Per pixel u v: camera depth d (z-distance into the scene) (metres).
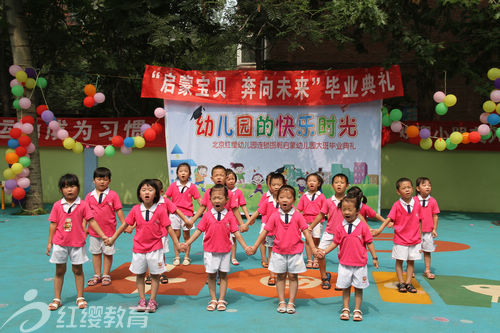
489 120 10.37
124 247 8.40
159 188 5.40
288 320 4.73
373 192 11.44
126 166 14.24
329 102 11.33
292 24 11.05
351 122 11.48
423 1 12.22
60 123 14.05
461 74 11.69
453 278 6.44
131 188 14.28
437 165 13.62
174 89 11.60
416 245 5.77
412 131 10.89
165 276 6.29
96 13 14.16
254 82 11.55
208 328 4.48
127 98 15.22
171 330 4.42
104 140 14.03
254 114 11.80
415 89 15.76
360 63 15.15
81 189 14.25
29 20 13.60
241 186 11.88
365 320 4.73
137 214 4.99
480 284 6.12
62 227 5.01
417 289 5.89
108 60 13.09
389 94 10.82
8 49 14.83
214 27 13.62
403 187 5.80
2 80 14.67
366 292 5.76
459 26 11.88
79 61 16.27
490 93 10.74
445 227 10.85
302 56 15.90
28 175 12.12
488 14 11.16
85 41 14.69
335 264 7.35
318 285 6.14
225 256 5.11
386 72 10.85
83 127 14.06
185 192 7.44
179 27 12.71
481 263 7.36
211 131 11.86
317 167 11.66
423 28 12.69
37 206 12.23
